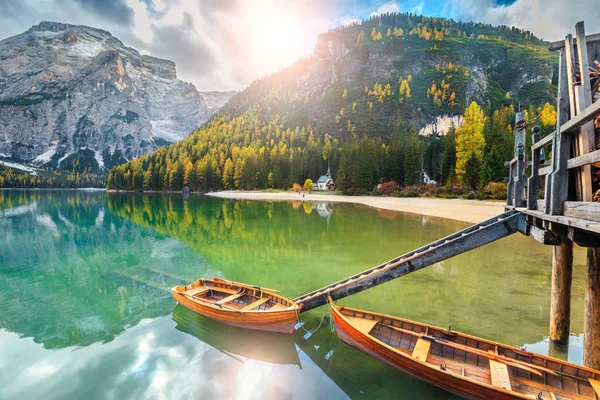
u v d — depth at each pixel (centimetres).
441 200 5550
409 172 7350
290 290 1335
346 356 796
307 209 5044
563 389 603
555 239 585
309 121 19250
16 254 2098
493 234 747
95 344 891
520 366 641
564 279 810
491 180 5081
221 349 852
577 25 502
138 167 14788
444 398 636
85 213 4788
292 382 703
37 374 748
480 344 716
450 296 1184
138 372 752
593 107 371
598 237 472
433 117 16500
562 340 820
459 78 17775
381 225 2997
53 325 1026
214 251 2103
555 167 544
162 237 2669
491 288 1257
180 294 1090
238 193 10644
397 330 796
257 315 888
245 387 686
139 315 1105
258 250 2081
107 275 1609
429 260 810
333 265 1691
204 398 653
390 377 707
